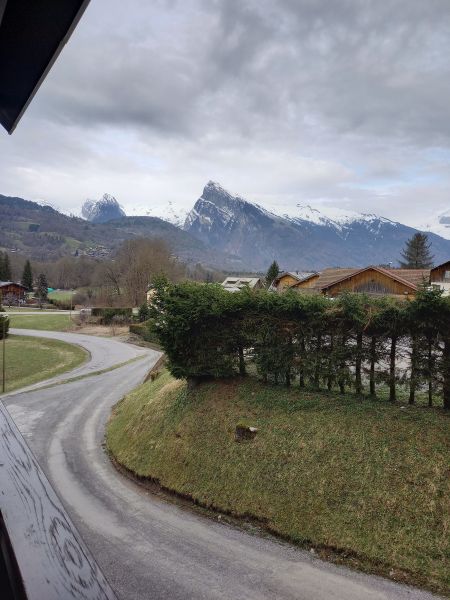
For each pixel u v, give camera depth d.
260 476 12.02
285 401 13.78
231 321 15.29
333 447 11.81
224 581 9.23
